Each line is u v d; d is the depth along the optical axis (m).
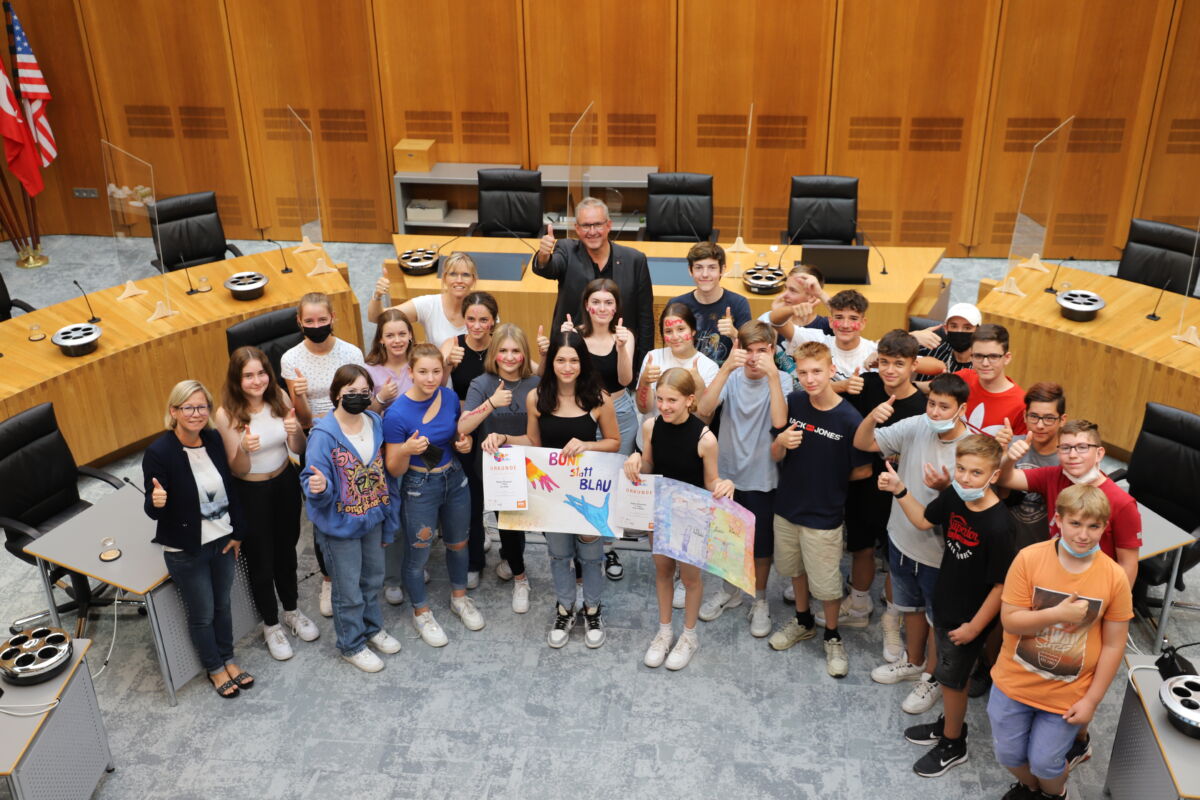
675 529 4.41
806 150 9.38
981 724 4.34
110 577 4.38
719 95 9.23
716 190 9.65
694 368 4.73
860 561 4.73
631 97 9.33
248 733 4.41
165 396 6.49
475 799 4.07
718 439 4.64
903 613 4.63
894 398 4.32
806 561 4.49
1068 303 6.34
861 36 8.88
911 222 9.54
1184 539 4.43
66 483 5.21
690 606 4.63
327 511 4.41
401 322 4.95
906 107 9.08
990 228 9.48
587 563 4.73
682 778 4.14
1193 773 3.33
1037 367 6.43
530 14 9.08
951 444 4.05
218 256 8.19
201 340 6.55
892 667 4.57
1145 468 4.96
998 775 4.11
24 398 5.72
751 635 4.89
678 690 4.59
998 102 8.98
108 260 9.80
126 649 4.90
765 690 4.57
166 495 4.14
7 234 10.17
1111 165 9.07
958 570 3.79
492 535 5.62
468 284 5.21
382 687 4.65
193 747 4.34
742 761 4.21
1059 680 3.50
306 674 4.73
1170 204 9.10
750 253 7.62
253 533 4.57
